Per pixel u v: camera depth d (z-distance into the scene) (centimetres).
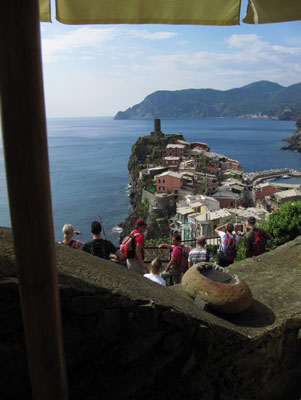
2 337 232
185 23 361
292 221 1062
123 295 289
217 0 353
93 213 9050
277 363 418
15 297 235
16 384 239
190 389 326
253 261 650
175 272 788
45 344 187
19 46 156
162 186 8194
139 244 667
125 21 359
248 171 14562
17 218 171
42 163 171
